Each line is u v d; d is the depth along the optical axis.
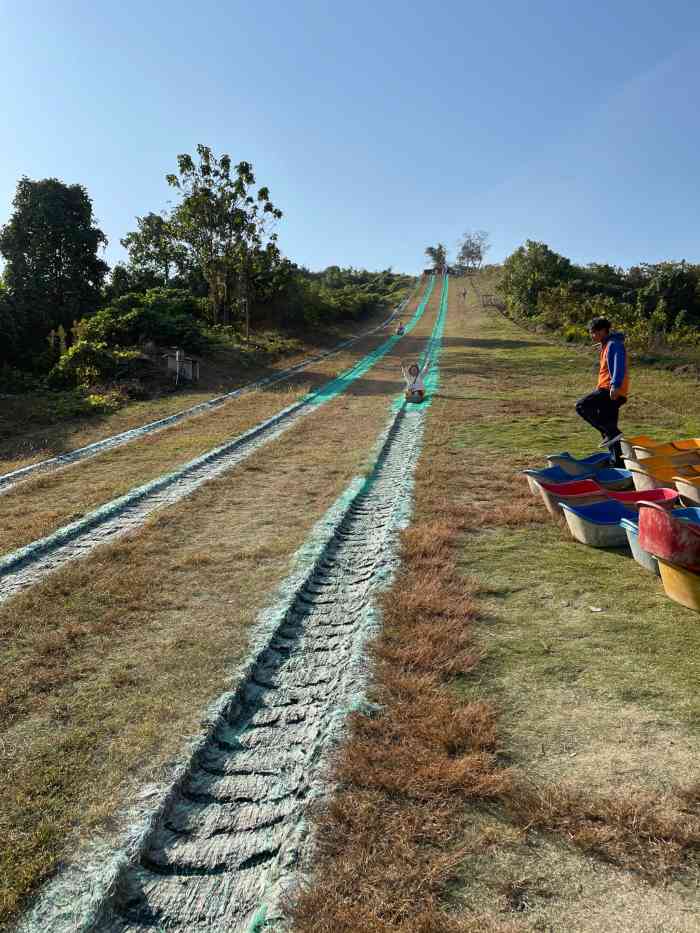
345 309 43.25
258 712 3.40
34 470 10.08
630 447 7.26
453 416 12.23
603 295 44.47
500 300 51.19
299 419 13.38
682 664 3.42
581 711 3.08
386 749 2.88
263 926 2.09
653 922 2.00
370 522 6.49
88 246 26.95
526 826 2.39
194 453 10.29
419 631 3.93
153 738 3.12
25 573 5.55
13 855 2.45
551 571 4.76
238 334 27.20
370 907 2.10
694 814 2.41
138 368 18.48
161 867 2.44
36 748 3.09
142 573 5.25
